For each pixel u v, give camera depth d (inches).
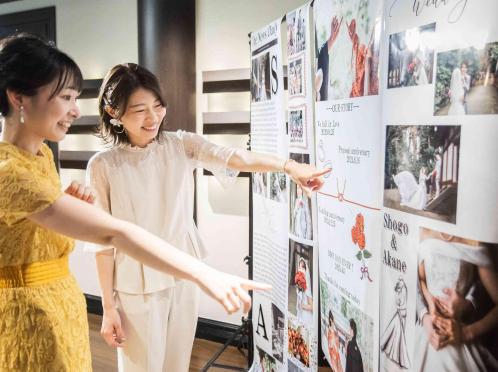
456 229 48.2
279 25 90.6
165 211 81.7
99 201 79.7
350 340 72.3
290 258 92.1
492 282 45.3
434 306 51.7
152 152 81.1
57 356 56.7
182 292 84.9
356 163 67.1
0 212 47.5
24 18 168.7
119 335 81.4
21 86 51.5
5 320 54.7
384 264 60.4
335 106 72.2
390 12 56.8
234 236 141.7
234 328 141.9
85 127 161.0
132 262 80.4
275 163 82.3
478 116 45.1
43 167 58.5
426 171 51.8
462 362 49.0
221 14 136.0
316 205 81.7
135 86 74.1
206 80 137.6
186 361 87.7
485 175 45.0
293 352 93.6
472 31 45.1
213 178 142.3
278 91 92.2
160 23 133.0
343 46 68.9
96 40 157.0
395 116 56.7
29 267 55.7
